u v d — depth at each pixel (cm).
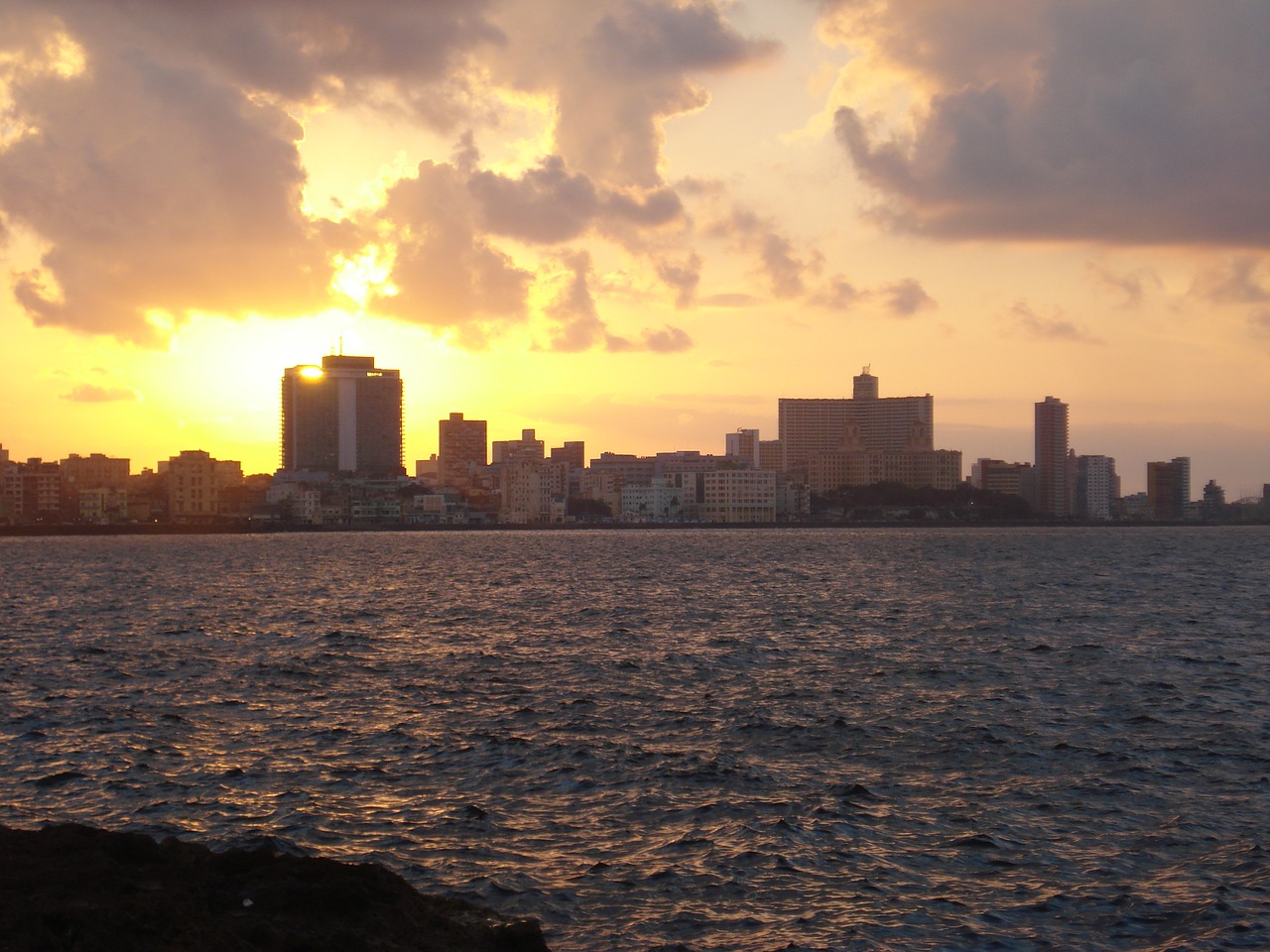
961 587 15712
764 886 3444
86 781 4550
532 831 3944
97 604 13462
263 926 2314
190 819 4059
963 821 4056
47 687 6838
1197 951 3014
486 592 15212
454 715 5959
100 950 2122
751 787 4494
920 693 6600
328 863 2672
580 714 5978
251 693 6631
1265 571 19475
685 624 10800
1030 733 5475
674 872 3553
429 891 3391
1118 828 3984
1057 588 15400
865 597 14000
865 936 3097
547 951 2522
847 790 4428
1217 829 3966
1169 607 12325
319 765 4847
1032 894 3378
